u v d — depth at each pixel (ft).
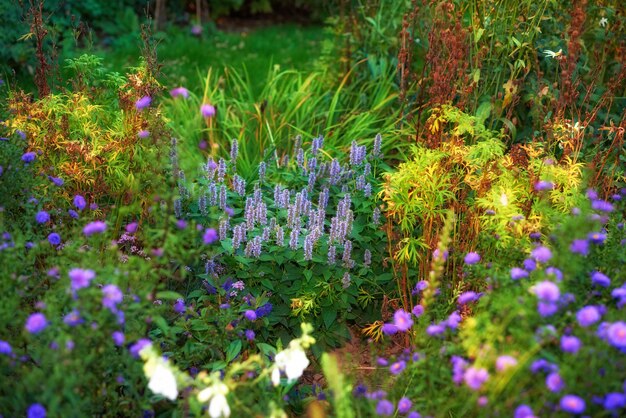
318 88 9.14
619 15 7.27
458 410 4.50
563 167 6.02
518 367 3.95
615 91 7.34
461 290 5.52
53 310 4.25
